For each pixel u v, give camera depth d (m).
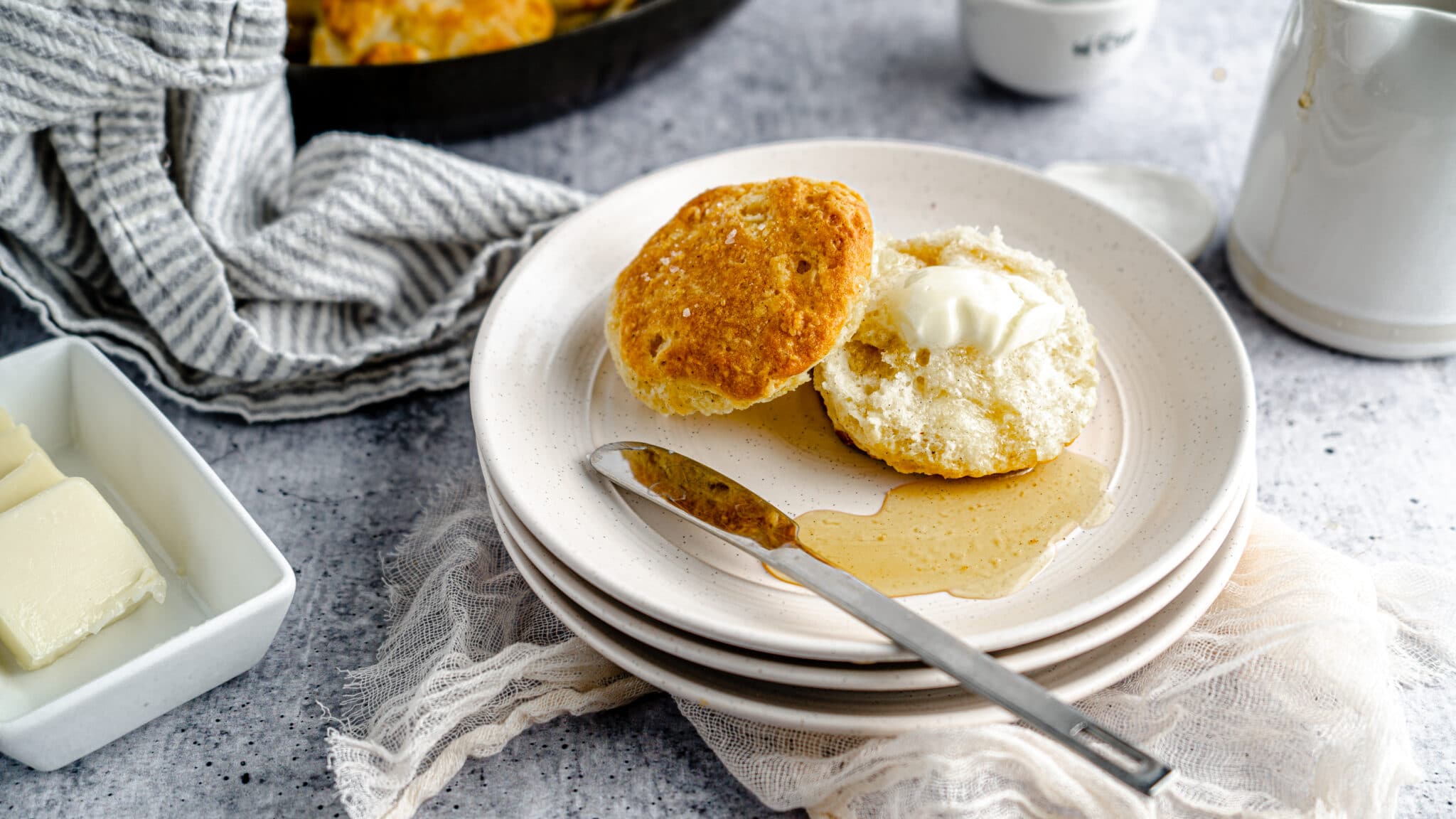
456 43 0.63
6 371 0.52
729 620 0.45
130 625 0.48
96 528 0.48
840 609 0.46
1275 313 0.58
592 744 0.47
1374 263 0.54
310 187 0.57
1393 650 0.48
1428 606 0.49
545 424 0.51
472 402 0.50
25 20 0.51
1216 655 0.47
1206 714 0.46
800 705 0.45
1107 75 0.67
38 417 0.52
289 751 0.47
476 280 0.57
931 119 0.68
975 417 0.50
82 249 0.56
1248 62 0.71
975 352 0.50
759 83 0.70
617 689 0.47
